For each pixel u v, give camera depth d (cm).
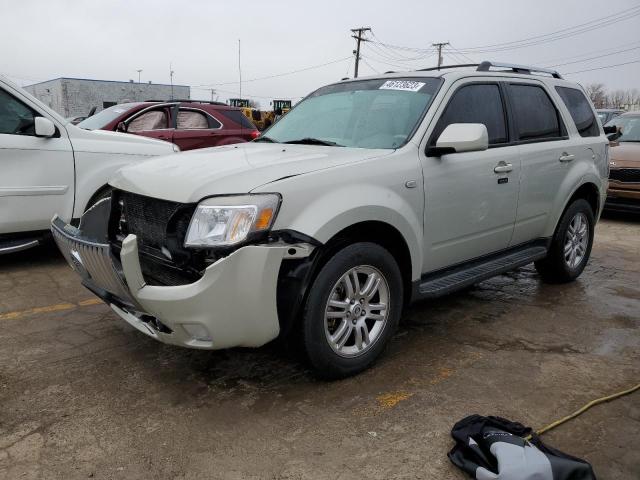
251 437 274
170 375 336
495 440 250
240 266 272
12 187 522
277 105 2938
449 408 302
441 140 353
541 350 380
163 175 316
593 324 431
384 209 322
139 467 251
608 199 882
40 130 525
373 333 340
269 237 281
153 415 293
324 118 425
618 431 282
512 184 425
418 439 274
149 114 918
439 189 363
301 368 347
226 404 304
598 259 648
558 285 535
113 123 881
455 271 406
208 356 362
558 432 281
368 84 436
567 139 497
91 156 568
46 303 458
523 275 568
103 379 330
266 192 283
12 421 285
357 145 381
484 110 419
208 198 282
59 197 551
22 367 343
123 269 285
